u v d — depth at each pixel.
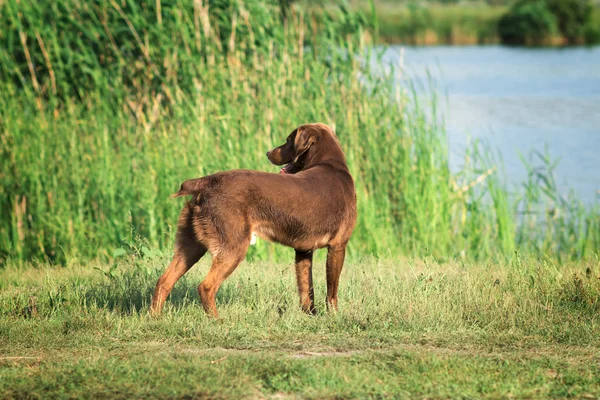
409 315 8.72
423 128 15.39
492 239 15.05
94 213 14.53
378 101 15.60
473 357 7.41
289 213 8.54
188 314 8.91
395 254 13.83
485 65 50.88
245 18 16.03
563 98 36.34
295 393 6.43
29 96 15.12
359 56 16.22
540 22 72.69
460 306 9.21
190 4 16.19
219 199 8.35
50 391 6.37
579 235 15.04
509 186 20.48
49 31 15.55
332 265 9.14
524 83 41.84
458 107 33.66
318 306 9.40
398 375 6.83
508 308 9.15
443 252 14.36
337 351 7.77
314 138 9.36
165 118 15.88
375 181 15.01
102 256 13.70
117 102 15.96
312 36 16.55
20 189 14.20
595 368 7.13
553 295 9.65
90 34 15.66
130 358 7.32
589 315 8.99
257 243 13.55
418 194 14.90
